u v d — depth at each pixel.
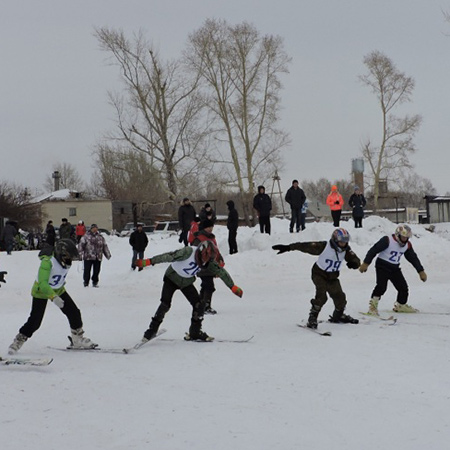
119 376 6.80
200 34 42.00
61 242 8.05
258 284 17.30
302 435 4.73
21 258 25.45
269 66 41.97
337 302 9.73
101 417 5.31
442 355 7.44
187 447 4.53
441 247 22.06
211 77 42.28
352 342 8.34
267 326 9.88
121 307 13.10
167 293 8.60
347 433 4.75
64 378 6.73
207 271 11.27
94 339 9.24
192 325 8.76
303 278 18.36
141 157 44.34
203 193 46.06
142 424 5.09
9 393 6.12
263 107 42.28
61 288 8.28
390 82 49.34
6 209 51.50
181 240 21.31
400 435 4.68
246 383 6.36
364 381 6.29
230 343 8.52
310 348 8.02
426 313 11.01
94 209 64.12
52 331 10.02
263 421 5.09
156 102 43.59
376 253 10.48
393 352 7.64
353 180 52.38
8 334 9.76
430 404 5.45
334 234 9.33
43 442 4.71
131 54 43.00
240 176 42.84
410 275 18.22
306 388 6.09
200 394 5.98
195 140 43.34
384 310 11.42
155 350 8.22
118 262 23.80
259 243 22.36
